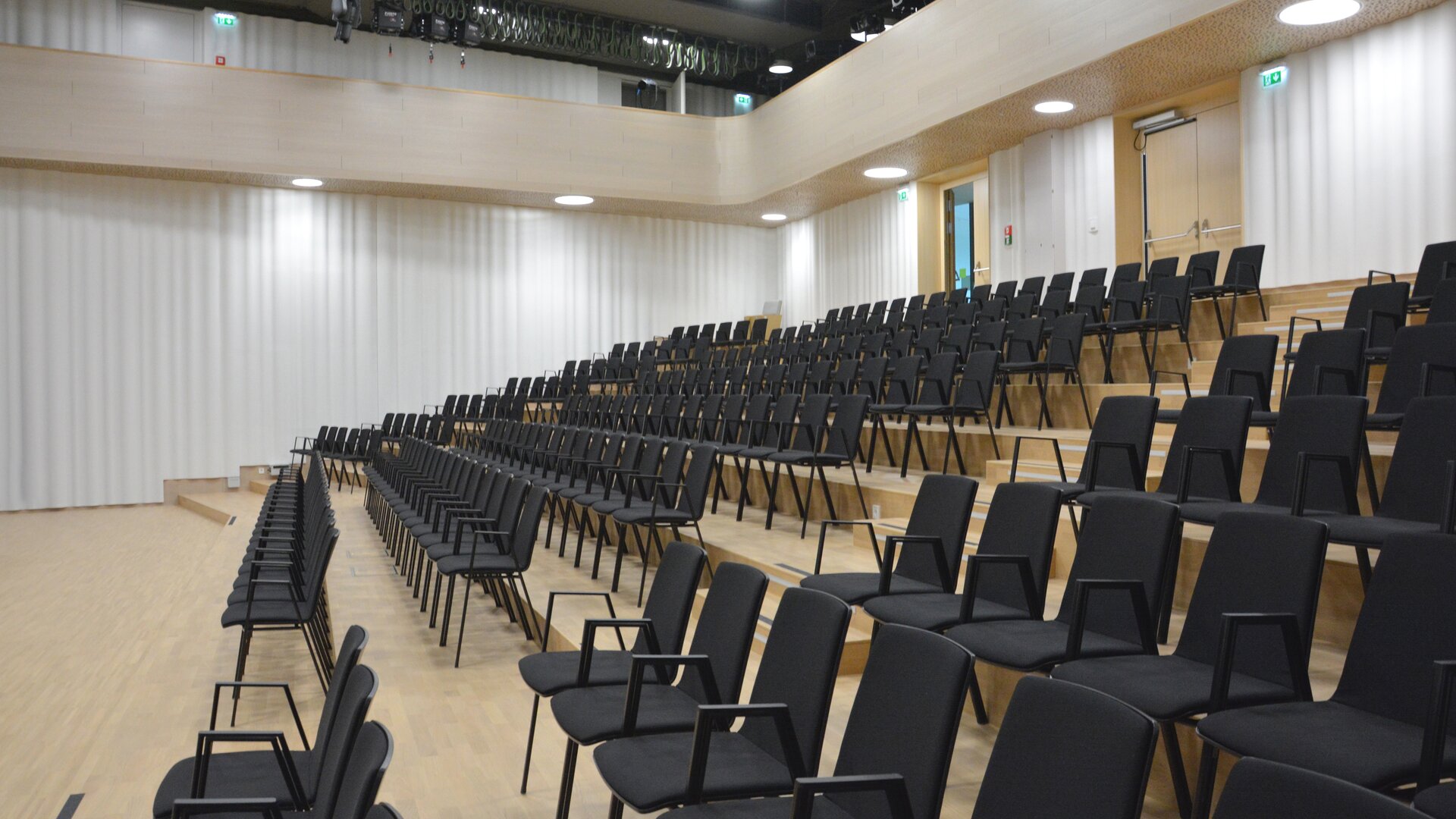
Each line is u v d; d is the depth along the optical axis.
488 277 11.71
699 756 1.88
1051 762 1.49
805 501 5.71
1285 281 6.92
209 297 10.40
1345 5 5.88
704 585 4.90
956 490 3.12
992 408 6.49
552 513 5.91
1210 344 5.79
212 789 2.13
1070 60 7.00
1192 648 2.27
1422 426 2.72
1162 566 2.43
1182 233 7.98
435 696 3.58
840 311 10.02
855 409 5.18
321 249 10.91
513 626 4.63
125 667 4.43
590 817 2.57
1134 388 5.64
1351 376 3.59
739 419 6.30
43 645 4.80
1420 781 1.55
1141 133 8.27
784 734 1.94
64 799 2.96
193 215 10.33
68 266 9.81
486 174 10.57
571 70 12.73
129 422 10.06
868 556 4.51
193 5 11.03
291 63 11.29
